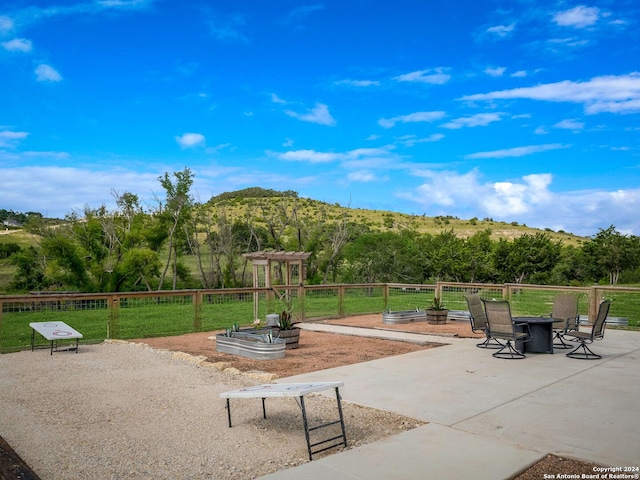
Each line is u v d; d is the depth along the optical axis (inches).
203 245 1486.2
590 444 192.5
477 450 185.3
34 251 1162.0
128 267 1164.5
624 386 284.4
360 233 1589.6
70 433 209.2
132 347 425.7
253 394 191.8
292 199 2356.1
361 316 676.1
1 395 270.5
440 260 1539.1
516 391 273.9
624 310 636.7
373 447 188.9
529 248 1688.0
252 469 170.9
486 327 402.9
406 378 306.0
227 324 608.7
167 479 163.2
